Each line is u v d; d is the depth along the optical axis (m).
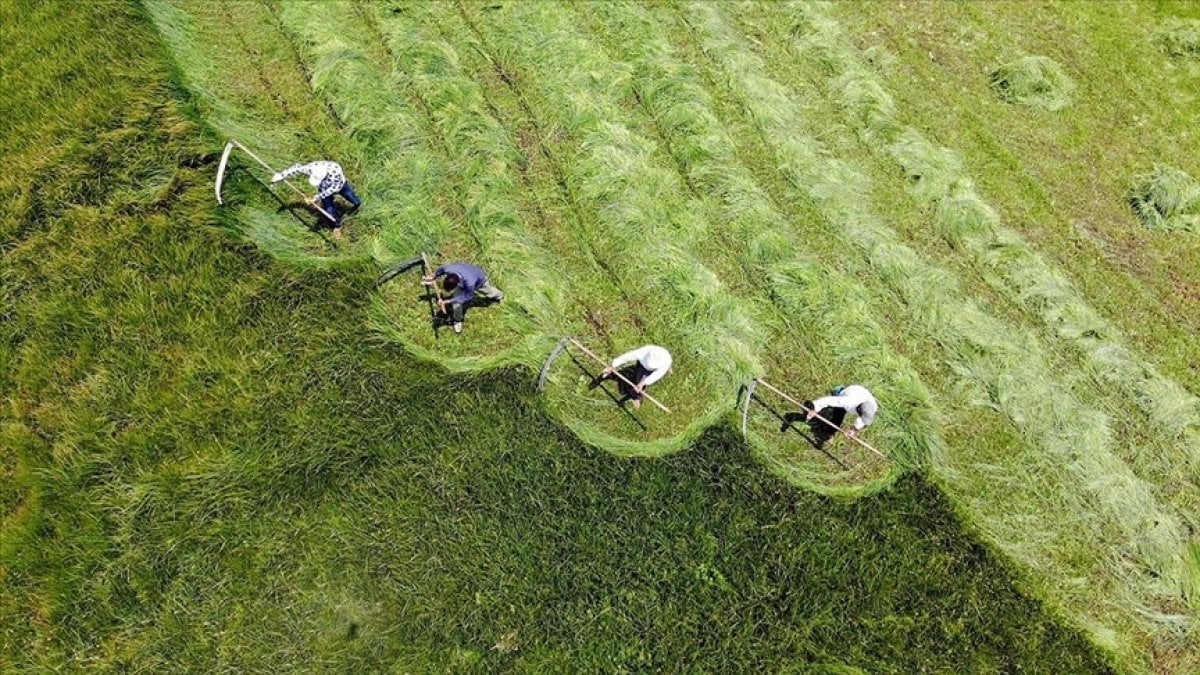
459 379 10.97
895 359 11.49
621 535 9.91
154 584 9.24
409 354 11.14
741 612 9.52
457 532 9.81
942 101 15.02
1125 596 9.88
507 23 15.30
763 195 13.21
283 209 12.40
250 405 10.45
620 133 13.62
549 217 12.83
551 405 10.87
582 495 10.16
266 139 13.13
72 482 9.72
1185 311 12.46
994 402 11.24
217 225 11.78
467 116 13.51
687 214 12.81
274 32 14.65
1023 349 11.66
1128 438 11.11
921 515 10.31
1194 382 11.77
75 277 11.19
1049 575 9.98
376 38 14.95
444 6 15.54
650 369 10.23
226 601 9.23
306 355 10.94
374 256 12.03
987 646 9.48
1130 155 14.40
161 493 9.72
